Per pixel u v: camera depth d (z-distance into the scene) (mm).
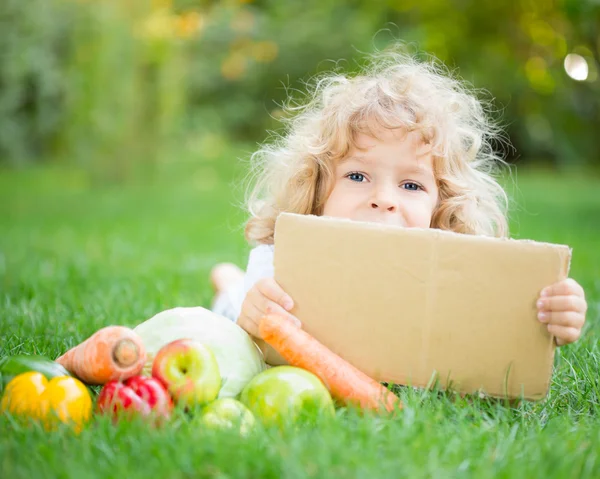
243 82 17375
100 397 1786
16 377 1810
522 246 1994
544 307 1978
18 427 1677
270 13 17703
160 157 11602
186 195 10555
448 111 2773
